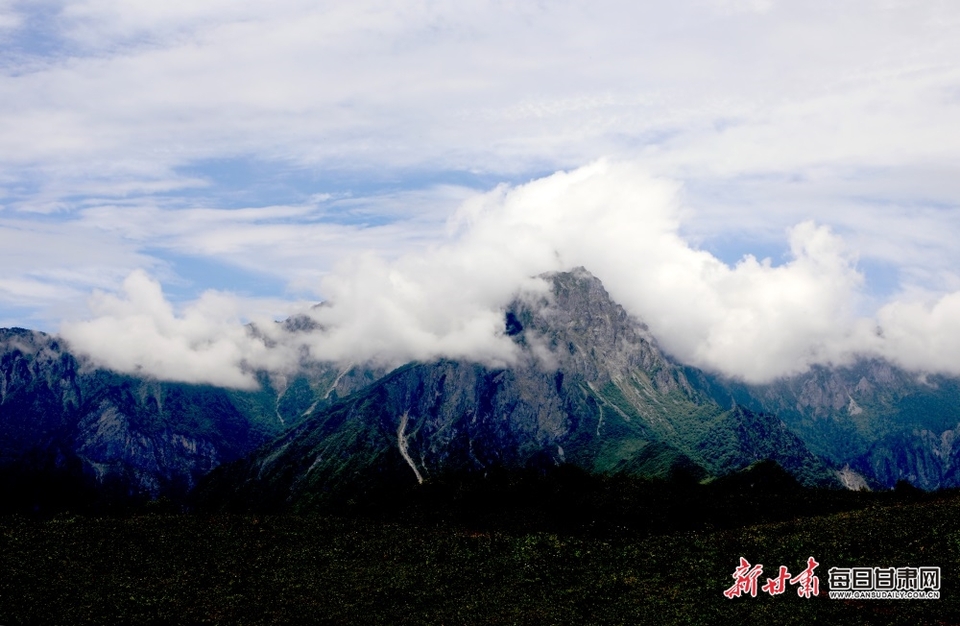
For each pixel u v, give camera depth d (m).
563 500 150.38
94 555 103.31
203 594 91.38
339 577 99.88
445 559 108.75
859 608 81.06
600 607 88.81
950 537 97.94
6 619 80.69
